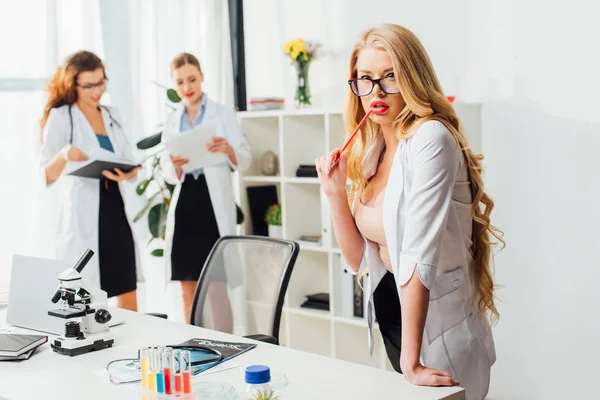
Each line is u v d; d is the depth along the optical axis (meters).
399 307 2.17
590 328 3.41
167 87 4.39
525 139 3.52
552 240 3.49
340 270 3.95
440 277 1.93
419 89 1.89
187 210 4.02
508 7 3.52
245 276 2.71
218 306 2.76
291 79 4.50
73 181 3.72
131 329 2.42
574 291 3.45
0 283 3.13
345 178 2.15
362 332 3.95
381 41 1.92
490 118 3.63
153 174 4.26
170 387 1.70
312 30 4.36
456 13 3.71
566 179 3.41
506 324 3.68
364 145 2.16
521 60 3.50
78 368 2.02
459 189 1.94
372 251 2.17
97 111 3.86
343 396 1.72
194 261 4.04
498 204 3.64
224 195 4.04
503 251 3.65
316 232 4.34
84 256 2.26
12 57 3.82
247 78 4.79
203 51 4.55
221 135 4.10
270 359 2.03
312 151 4.29
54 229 3.93
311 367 1.95
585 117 3.33
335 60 4.26
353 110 2.13
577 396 3.48
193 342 2.21
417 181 1.82
